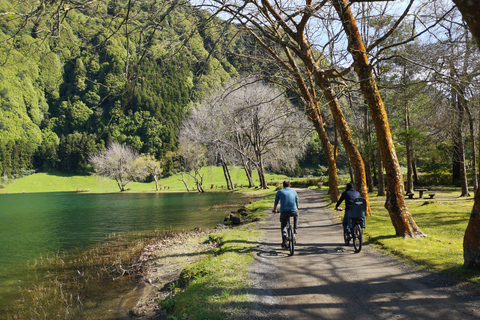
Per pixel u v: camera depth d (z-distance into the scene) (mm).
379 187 24391
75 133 116812
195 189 70125
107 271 9453
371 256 7203
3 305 6953
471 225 5621
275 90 36219
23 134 114562
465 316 3996
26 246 14227
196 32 7098
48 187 104500
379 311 4312
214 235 11961
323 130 18375
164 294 6840
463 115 16766
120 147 79812
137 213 27109
